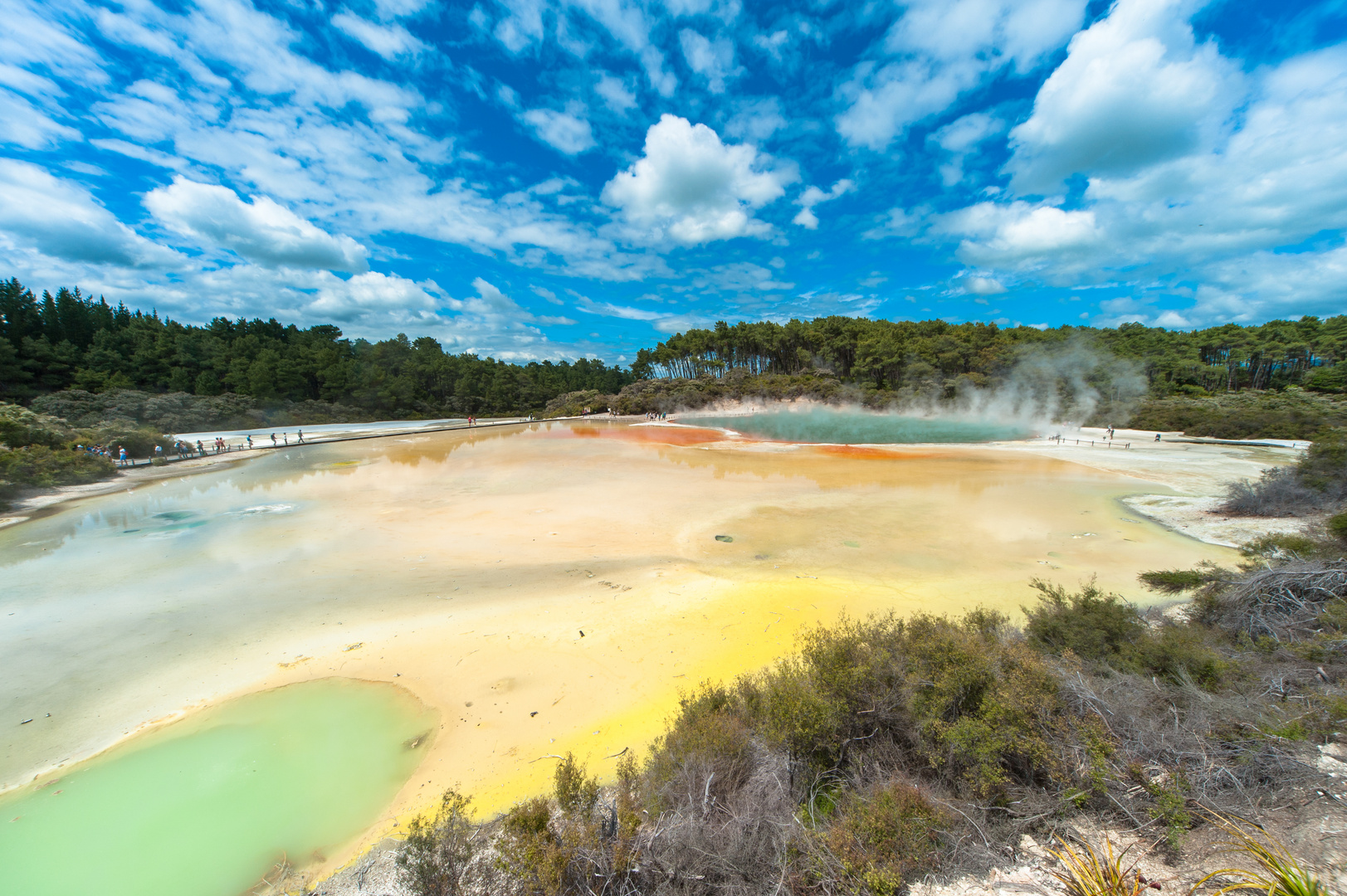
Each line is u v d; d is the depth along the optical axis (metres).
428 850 3.97
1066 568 11.47
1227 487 18.58
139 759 5.84
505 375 71.69
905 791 4.20
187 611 9.53
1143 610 8.63
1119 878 3.31
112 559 12.20
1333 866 3.10
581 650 8.08
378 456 29.00
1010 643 6.18
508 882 3.74
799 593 10.16
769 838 3.91
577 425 49.72
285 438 35.06
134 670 7.61
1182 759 4.30
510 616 9.27
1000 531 14.38
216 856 4.67
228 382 52.38
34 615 9.36
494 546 13.26
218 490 19.83
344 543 13.49
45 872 4.55
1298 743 4.21
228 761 5.82
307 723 6.45
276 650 8.16
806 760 4.85
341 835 4.84
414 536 14.08
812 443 34.22
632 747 5.88
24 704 6.80
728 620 9.08
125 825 5.00
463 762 5.74
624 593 10.27
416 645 8.28
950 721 4.93
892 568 11.60
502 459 27.92
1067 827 3.91
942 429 39.91
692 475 23.00
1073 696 5.04
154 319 64.69
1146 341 62.69
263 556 12.48
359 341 81.12
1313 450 15.98
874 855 3.63
